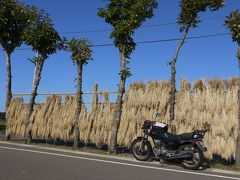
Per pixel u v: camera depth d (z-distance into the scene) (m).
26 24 19.84
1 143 18.56
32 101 20.03
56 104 19.34
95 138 17.62
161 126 13.86
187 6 15.30
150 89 16.44
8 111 21.00
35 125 19.59
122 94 16.72
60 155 14.52
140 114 16.44
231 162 14.38
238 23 13.53
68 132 18.56
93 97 18.08
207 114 14.72
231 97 14.27
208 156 14.38
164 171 12.07
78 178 10.23
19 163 12.11
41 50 19.22
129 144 16.47
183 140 13.19
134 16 16.06
